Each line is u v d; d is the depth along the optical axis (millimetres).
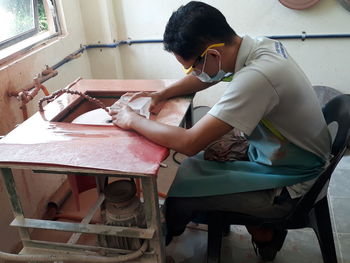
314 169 1271
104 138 1117
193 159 1422
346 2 2242
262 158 1303
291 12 2375
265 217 1261
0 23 1774
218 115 1052
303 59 2510
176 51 1114
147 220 1071
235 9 2438
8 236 1652
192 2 1101
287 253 1688
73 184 1392
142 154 1022
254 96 1048
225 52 1125
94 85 1608
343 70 2492
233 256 1686
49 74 1769
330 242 1371
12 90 1644
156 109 1348
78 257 1093
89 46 2584
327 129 1277
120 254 1155
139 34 2641
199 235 1800
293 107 1128
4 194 1604
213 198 1264
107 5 2459
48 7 2145
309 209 1204
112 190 1186
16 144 1085
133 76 2805
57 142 1094
